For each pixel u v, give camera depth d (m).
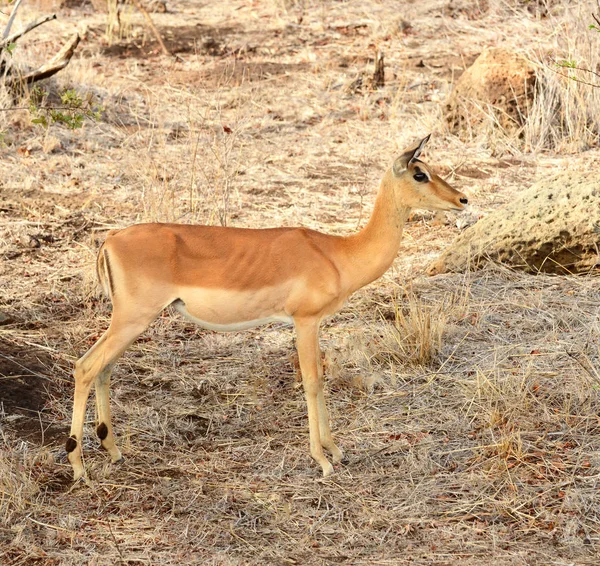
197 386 10.59
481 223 13.25
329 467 8.93
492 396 9.94
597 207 12.59
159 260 8.59
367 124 19.11
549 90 17.94
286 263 8.77
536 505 8.35
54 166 16.72
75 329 11.77
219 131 18.56
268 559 7.79
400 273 13.08
